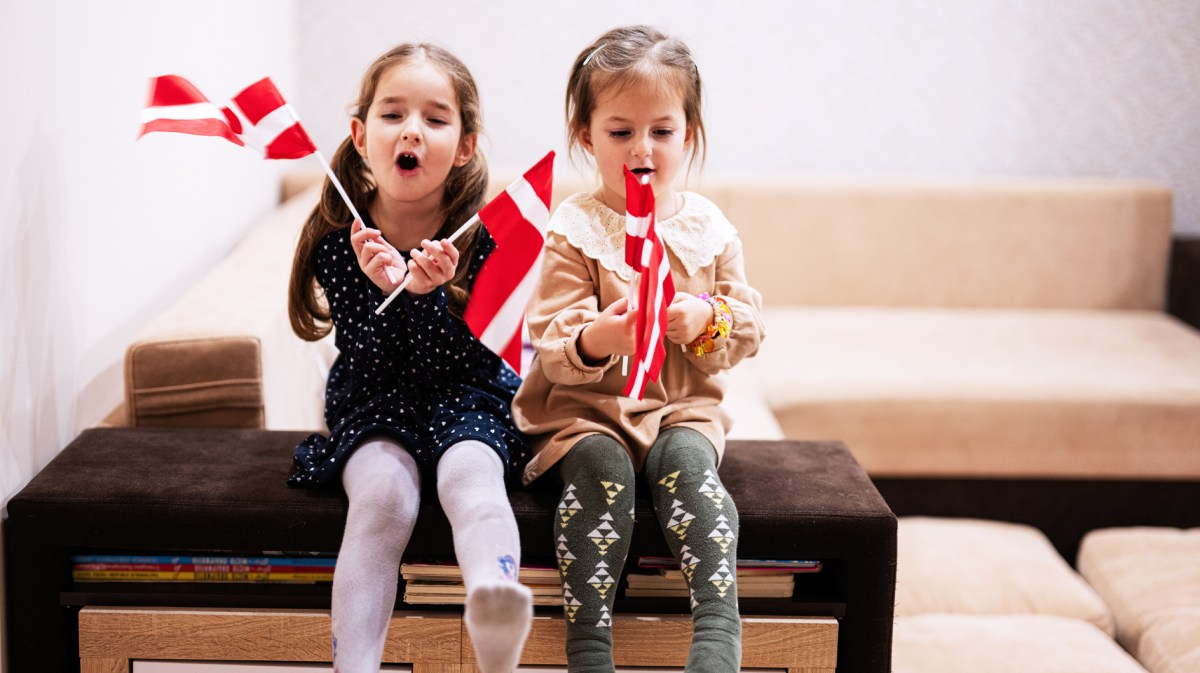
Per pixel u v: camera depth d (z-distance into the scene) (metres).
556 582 2.19
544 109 4.75
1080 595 3.08
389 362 2.29
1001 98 4.78
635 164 2.16
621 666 2.22
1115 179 4.80
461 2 4.66
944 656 2.76
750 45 4.73
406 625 2.19
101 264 2.64
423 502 2.17
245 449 2.42
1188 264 4.53
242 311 2.71
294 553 2.27
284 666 2.23
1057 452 3.82
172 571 2.26
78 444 2.41
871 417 3.78
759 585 2.26
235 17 3.72
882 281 4.60
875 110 4.79
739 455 2.48
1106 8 4.71
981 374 3.91
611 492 2.10
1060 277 4.62
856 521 2.20
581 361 2.12
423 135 2.18
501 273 2.14
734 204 4.54
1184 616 2.94
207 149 3.46
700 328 2.14
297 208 4.04
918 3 4.71
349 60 4.68
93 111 2.59
